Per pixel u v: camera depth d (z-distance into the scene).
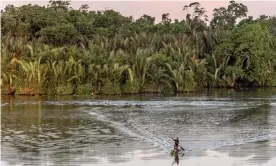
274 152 26.61
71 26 85.50
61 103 56.06
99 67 68.19
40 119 41.41
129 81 69.94
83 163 24.34
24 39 78.75
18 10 91.38
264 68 83.81
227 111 47.34
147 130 34.94
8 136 32.31
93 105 53.84
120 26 100.56
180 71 73.12
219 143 29.27
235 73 82.69
